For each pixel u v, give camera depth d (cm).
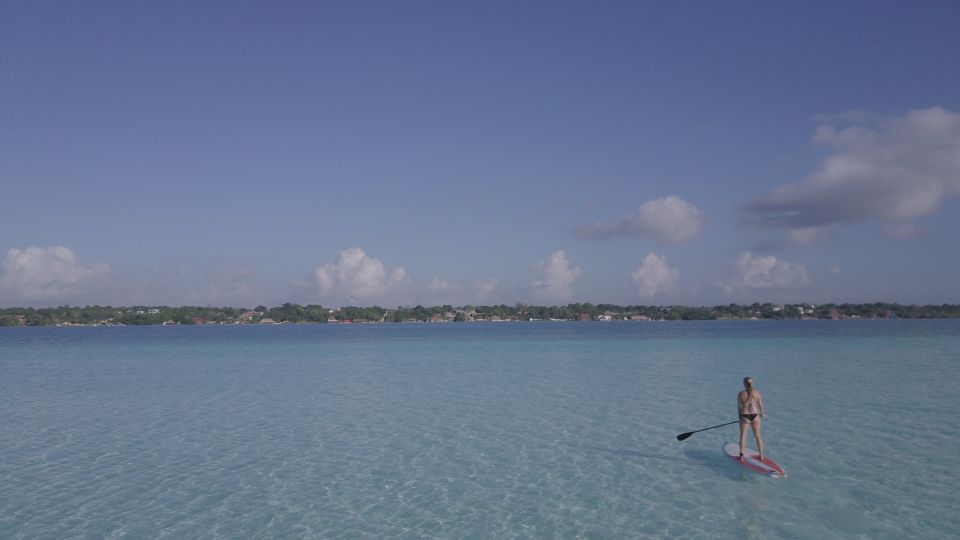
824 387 2736
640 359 4528
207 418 2200
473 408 2338
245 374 3769
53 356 5556
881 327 11762
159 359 5116
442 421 2088
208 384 3238
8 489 1373
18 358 5322
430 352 5784
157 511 1224
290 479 1430
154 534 1107
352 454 1656
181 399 2680
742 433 1507
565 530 1101
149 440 1856
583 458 1584
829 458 1532
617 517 1159
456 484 1377
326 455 1650
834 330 10375
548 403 2431
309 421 2119
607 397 2577
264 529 1124
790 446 1650
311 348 6731
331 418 2172
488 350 6009
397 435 1881
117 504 1268
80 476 1472
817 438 1734
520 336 10031
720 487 1329
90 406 2500
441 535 1087
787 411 2131
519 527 1118
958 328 10769
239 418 2194
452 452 1664
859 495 1255
